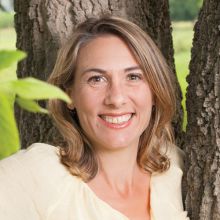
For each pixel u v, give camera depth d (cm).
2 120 72
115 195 225
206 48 218
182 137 280
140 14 284
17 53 71
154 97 233
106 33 212
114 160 224
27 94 69
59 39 276
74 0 274
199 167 219
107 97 209
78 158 220
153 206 224
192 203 222
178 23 1472
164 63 223
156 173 232
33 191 206
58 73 221
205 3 226
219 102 210
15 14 318
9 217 198
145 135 236
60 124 227
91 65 209
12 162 208
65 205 209
